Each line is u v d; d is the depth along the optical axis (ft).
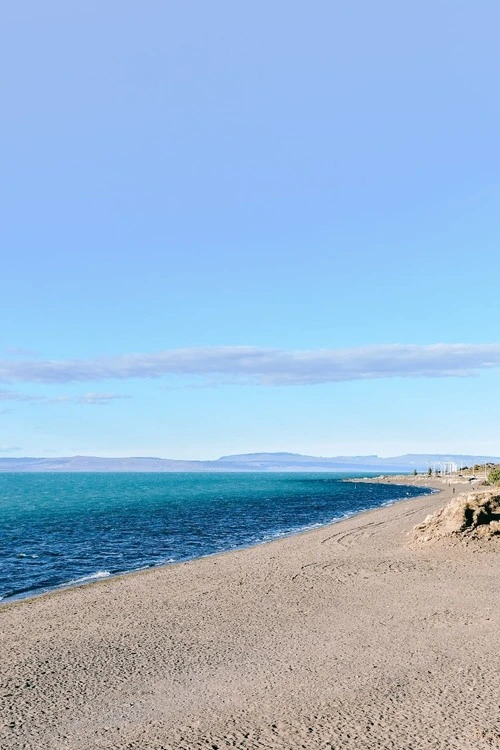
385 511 196.13
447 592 65.51
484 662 41.68
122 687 38.34
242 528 163.22
